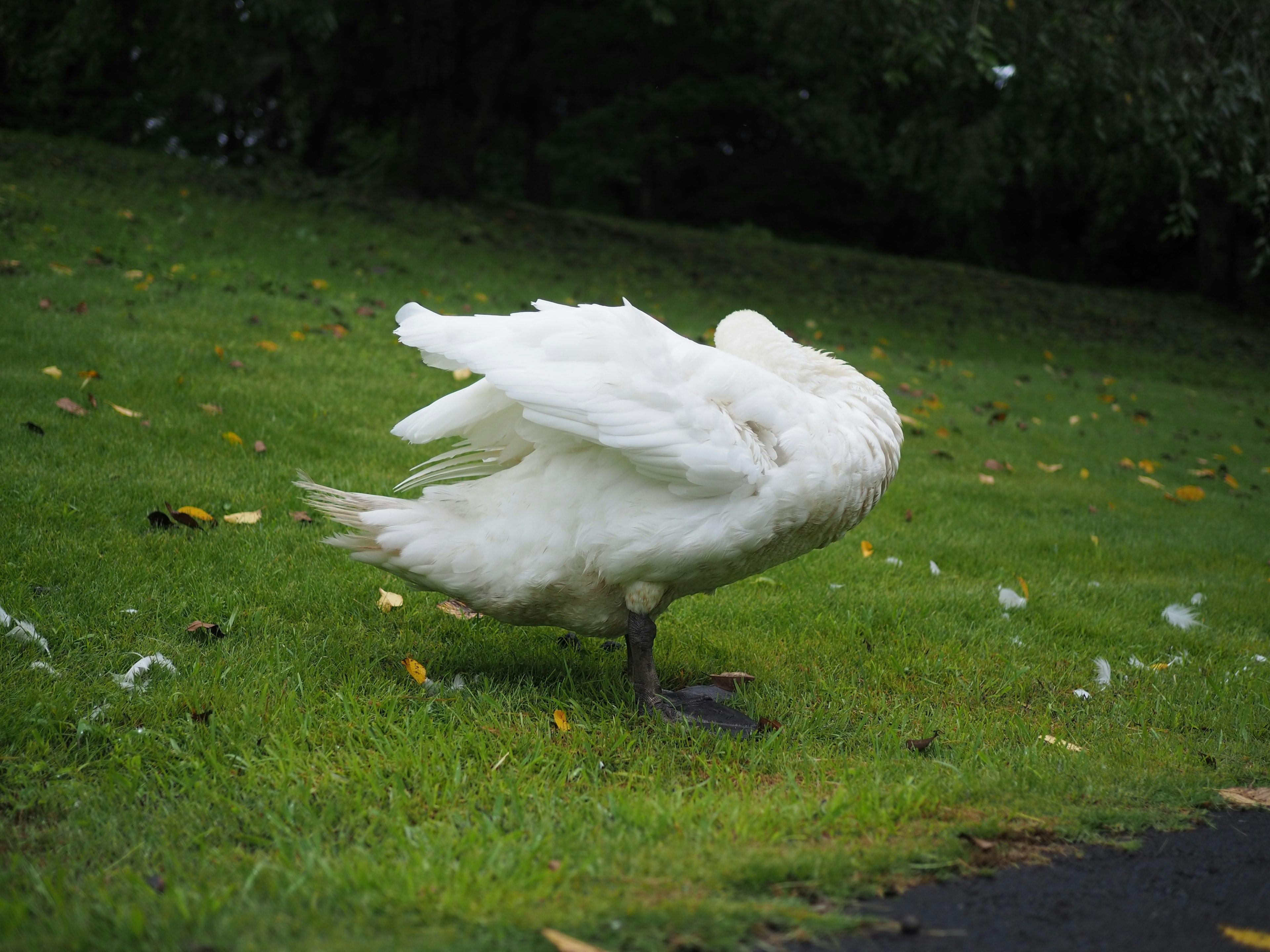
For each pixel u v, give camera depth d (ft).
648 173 100.07
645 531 10.90
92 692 11.09
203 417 21.31
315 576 15.19
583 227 61.87
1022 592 18.42
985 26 36.27
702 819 9.09
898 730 11.82
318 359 26.94
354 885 7.73
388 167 69.10
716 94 82.94
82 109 62.69
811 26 49.03
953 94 51.26
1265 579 20.90
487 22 58.29
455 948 6.96
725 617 15.80
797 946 7.34
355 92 76.54
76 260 32.09
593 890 7.84
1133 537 23.04
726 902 7.70
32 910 7.35
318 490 11.62
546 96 84.79
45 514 15.74
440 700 11.75
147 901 7.51
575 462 11.21
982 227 100.37
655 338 11.11
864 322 49.26
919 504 23.39
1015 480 26.94
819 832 9.02
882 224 110.52
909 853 8.63
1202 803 10.24
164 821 8.88
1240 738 12.40
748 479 10.64
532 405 10.52
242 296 31.45
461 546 11.19
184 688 11.27
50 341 23.71
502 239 51.16
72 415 20.12
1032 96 44.55
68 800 9.16
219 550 15.51
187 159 56.44
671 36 75.41
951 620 16.43
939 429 30.17
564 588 11.39
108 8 53.47
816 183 107.86
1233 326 71.20
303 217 45.83
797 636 15.35
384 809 9.28
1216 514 26.16
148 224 38.50
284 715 10.83
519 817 9.09
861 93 54.03
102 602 13.23
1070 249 104.99
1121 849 9.18
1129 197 53.72
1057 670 14.80
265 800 9.28
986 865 8.73
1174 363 53.88
